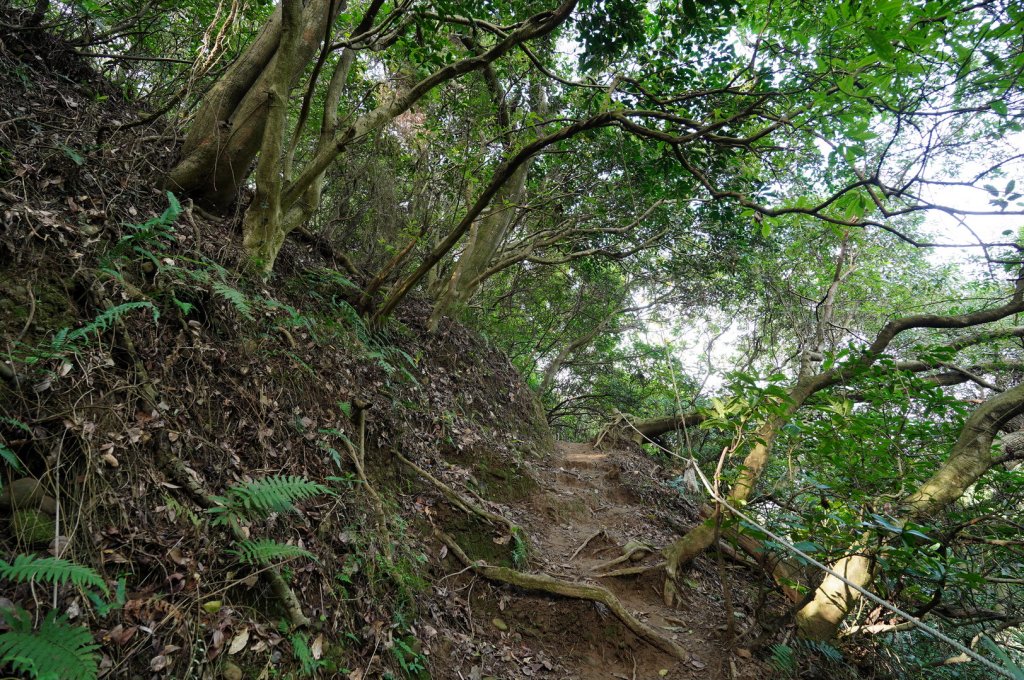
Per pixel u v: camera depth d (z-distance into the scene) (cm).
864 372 531
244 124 575
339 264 831
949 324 588
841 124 429
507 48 505
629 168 983
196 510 311
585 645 479
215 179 572
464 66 512
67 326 324
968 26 344
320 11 606
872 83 338
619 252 1123
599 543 659
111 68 704
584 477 869
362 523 416
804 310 1198
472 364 976
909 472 491
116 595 246
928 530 446
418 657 370
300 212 645
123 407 314
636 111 527
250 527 327
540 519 676
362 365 623
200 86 635
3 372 271
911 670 514
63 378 295
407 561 439
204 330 412
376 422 551
